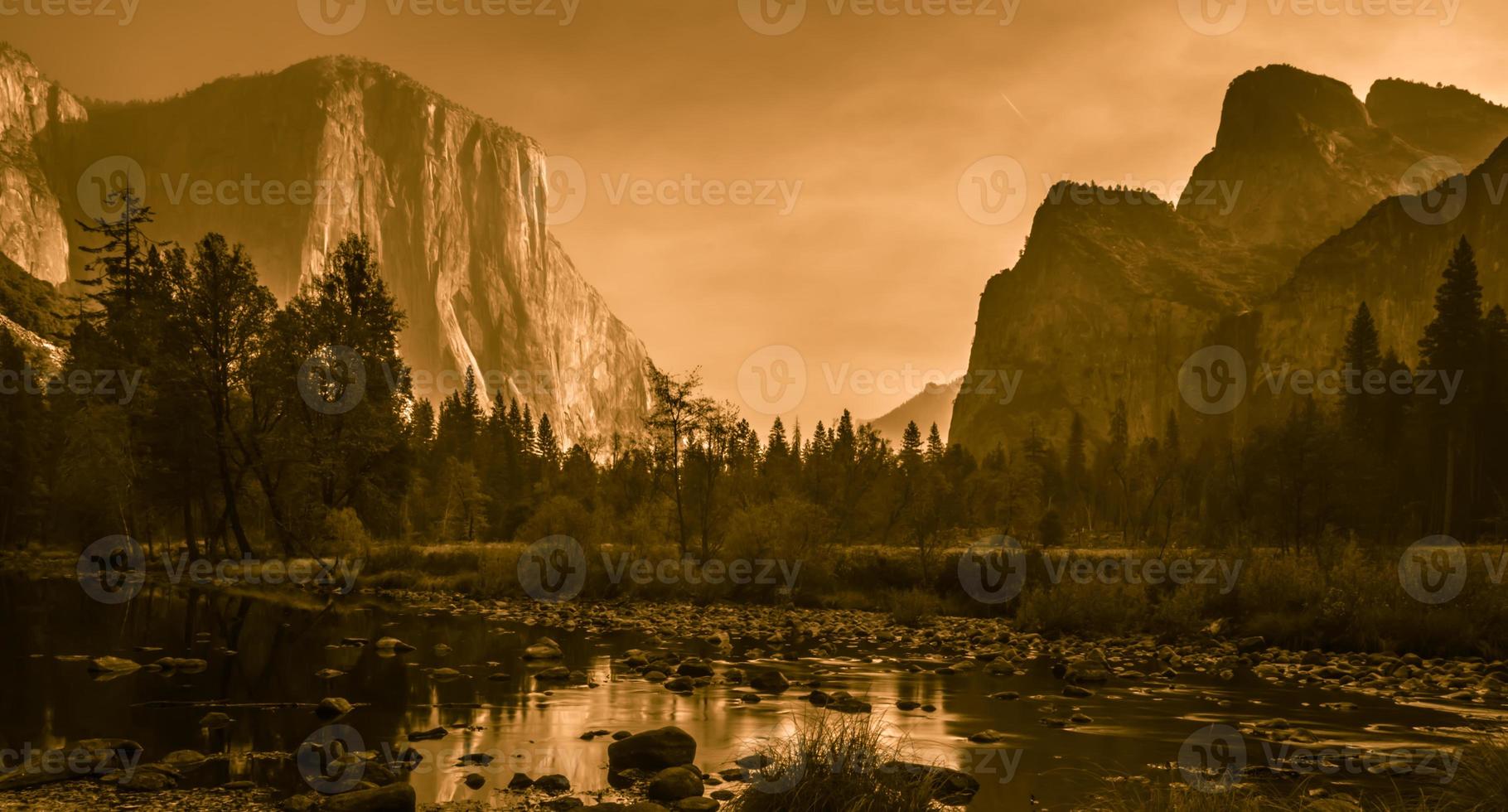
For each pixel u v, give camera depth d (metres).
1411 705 14.84
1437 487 85.81
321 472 40.28
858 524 71.31
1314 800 8.78
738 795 8.95
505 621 26.53
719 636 22.58
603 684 15.75
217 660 17.42
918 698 14.99
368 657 18.30
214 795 8.73
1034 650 21.58
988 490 101.31
